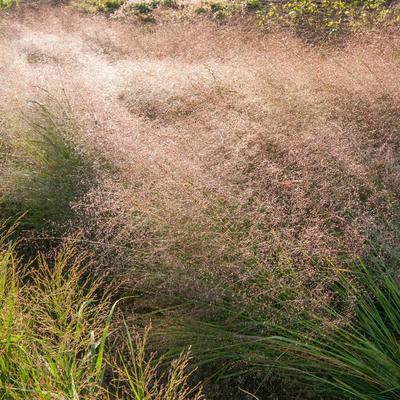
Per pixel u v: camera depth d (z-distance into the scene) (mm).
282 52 5523
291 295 2740
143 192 3158
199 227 2926
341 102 4352
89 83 5430
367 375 2490
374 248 2789
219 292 2777
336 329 2541
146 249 3102
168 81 5332
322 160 3348
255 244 2803
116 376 2791
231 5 9086
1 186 4137
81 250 3455
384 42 5246
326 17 7719
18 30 9117
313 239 2736
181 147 3670
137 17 9672
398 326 2656
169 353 2818
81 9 10758
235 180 3318
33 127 4465
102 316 2736
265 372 2754
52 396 2070
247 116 4234
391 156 3422
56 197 3877
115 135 3898
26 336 2457
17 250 3871
